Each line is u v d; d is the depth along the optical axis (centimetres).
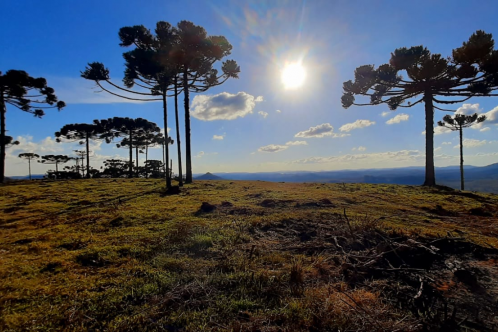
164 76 1627
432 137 1847
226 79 2052
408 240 549
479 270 440
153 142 3962
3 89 2242
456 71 1697
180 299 359
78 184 2014
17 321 306
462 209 1055
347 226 688
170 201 1196
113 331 294
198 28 1711
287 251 554
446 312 313
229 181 2111
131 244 593
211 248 558
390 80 1827
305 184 1864
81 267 479
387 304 346
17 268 462
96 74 1516
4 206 1207
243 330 295
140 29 1633
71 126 3409
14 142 2503
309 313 324
